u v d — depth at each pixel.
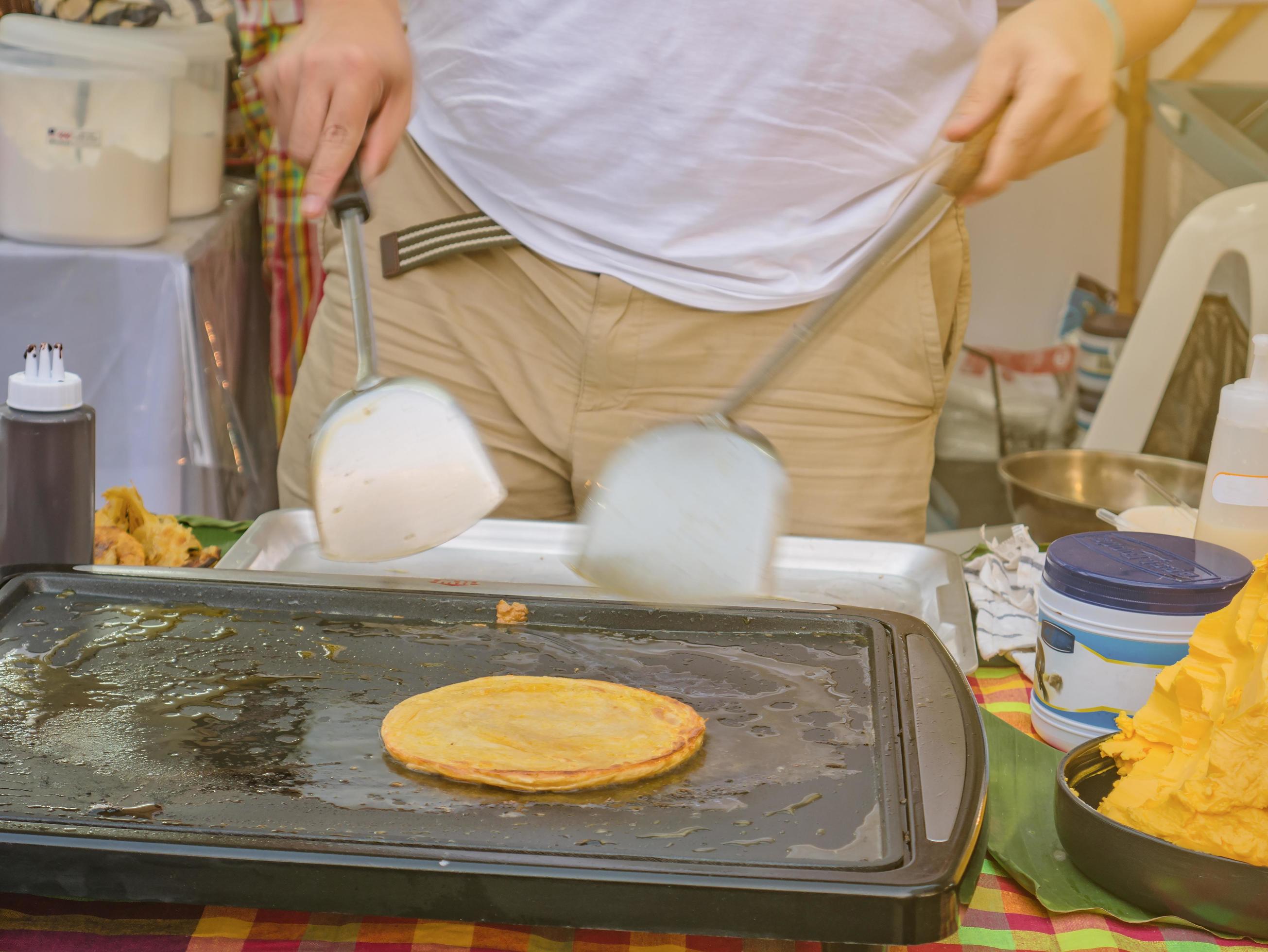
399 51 1.01
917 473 1.46
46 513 1.11
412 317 1.45
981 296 3.60
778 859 0.74
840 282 0.87
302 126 0.97
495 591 1.11
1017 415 3.35
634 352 1.36
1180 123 2.63
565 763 0.83
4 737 0.87
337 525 0.91
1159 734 0.84
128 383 2.05
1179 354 2.22
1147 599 0.94
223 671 0.98
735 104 1.22
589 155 1.29
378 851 0.70
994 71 0.92
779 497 0.88
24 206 1.98
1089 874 0.82
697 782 0.83
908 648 1.02
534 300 1.41
